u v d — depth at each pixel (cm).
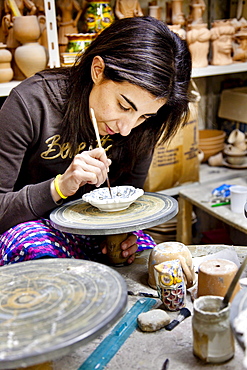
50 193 133
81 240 152
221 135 285
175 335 108
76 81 139
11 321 87
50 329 83
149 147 162
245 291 95
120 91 126
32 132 146
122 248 141
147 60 122
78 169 127
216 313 94
